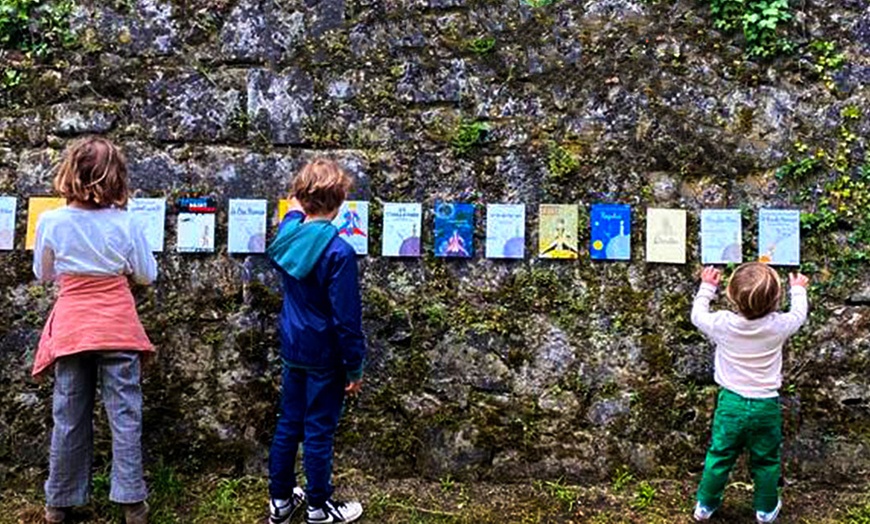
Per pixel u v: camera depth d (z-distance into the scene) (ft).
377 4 12.21
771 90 12.00
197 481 11.55
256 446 11.75
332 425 10.22
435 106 12.09
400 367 11.80
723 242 11.77
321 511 10.30
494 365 11.80
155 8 12.16
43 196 11.91
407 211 11.89
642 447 11.68
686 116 12.00
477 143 12.01
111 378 10.08
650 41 12.11
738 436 10.32
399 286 11.86
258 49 12.13
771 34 11.96
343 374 10.20
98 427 11.64
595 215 11.85
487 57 12.13
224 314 11.86
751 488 11.44
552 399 11.76
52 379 11.75
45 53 12.07
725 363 10.48
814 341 11.71
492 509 11.02
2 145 11.96
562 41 12.16
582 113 12.03
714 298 11.73
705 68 12.06
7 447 11.63
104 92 12.07
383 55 12.14
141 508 10.25
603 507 11.07
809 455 11.58
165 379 11.75
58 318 10.00
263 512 10.93
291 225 10.14
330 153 12.01
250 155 11.99
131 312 10.30
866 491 11.35
